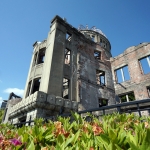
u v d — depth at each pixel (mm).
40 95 8211
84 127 1389
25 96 11492
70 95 10633
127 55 15438
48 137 1080
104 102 16922
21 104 9695
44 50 13508
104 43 19078
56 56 10969
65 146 841
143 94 12531
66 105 9219
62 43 12141
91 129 1252
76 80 11711
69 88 10984
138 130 916
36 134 1108
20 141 996
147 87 12734
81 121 1857
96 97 12352
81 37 14859
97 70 14984
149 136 621
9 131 1694
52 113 8477
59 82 10078
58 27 12617
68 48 12680
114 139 772
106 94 13562
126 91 13984
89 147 848
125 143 773
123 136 808
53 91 9406
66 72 11273
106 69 15719
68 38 14383
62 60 11281
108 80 15039
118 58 16234
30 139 1063
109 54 17844
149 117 1721
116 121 1825
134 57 14648
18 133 1413
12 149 954
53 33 12250
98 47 16578
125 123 1577
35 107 8039
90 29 19078
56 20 12828
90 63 14141
